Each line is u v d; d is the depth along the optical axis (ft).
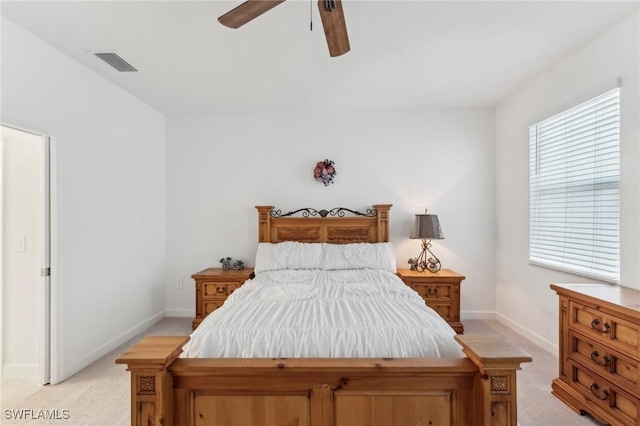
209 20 6.33
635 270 6.37
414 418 4.08
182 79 9.19
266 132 12.25
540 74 9.05
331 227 11.84
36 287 7.59
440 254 11.93
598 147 7.30
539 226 9.40
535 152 9.57
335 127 12.15
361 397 4.10
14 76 6.45
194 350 4.79
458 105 11.63
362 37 7.01
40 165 7.41
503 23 6.52
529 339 9.74
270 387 4.10
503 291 11.26
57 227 7.45
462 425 4.04
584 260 7.71
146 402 3.76
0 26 6.17
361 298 6.93
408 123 12.01
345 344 4.82
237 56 7.86
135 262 10.55
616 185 6.86
